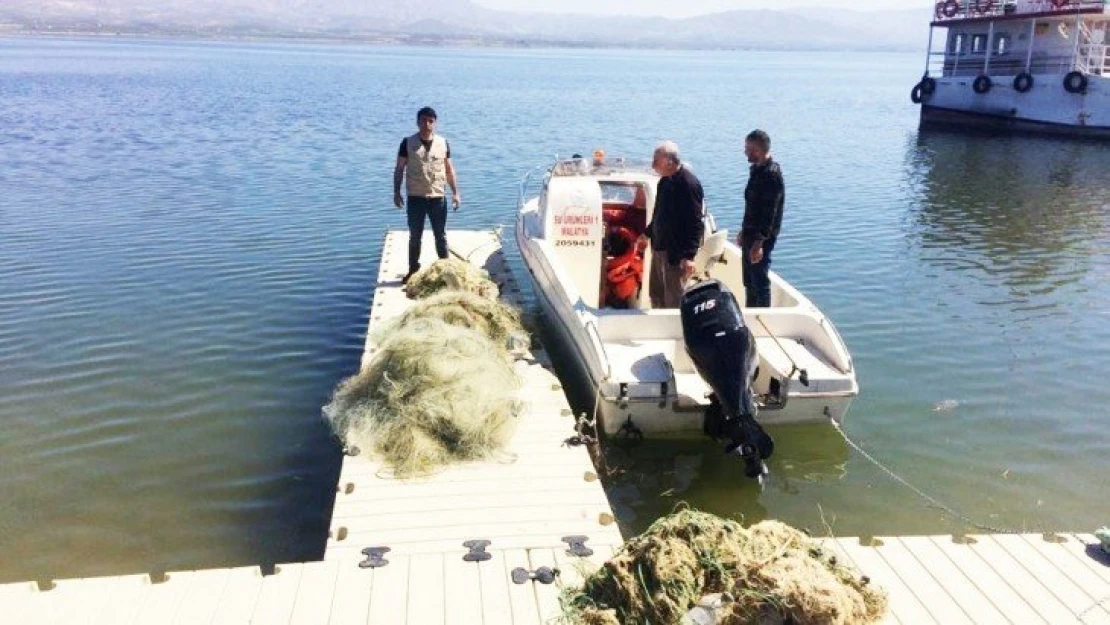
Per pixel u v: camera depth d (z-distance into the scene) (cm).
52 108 3309
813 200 1788
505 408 619
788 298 761
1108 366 883
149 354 880
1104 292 1141
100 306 1017
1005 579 443
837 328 994
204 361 866
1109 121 3031
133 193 1670
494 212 1589
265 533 595
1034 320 1027
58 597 415
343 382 749
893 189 1948
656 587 395
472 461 577
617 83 6744
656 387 638
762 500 638
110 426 732
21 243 1283
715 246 811
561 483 550
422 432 589
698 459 681
